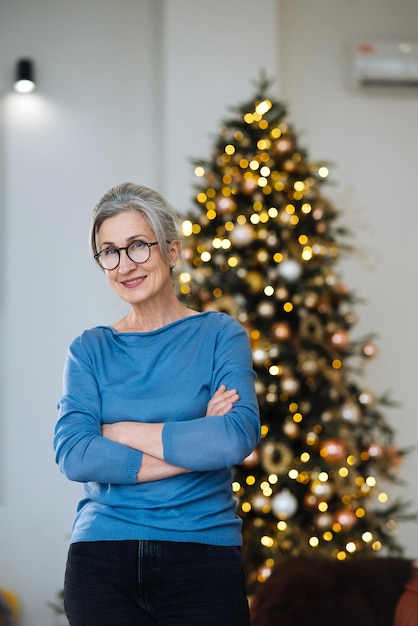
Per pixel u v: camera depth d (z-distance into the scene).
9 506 5.00
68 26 5.22
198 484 1.91
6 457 5.02
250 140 4.20
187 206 5.00
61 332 5.10
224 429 1.90
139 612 1.85
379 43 5.32
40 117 5.16
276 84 5.07
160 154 5.17
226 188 4.15
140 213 2.01
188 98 5.04
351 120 5.38
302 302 4.12
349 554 3.99
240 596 1.86
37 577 4.99
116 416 1.96
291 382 3.99
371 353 4.36
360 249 5.30
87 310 5.12
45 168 5.14
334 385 4.16
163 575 1.83
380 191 5.37
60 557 5.02
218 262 4.10
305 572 2.74
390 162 5.39
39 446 5.05
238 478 4.02
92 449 1.90
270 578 2.79
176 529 1.86
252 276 4.08
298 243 4.14
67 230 5.14
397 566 2.74
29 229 5.11
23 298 5.08
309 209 4.17
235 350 2.02
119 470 1.88
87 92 5.21
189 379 1.98
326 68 5.38
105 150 5.20
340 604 2.63
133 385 1.98
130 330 2.08
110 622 1.84
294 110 5.34
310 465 3.99
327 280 4.22
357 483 4.13
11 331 5.06
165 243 2.03
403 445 5.26
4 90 5.14
